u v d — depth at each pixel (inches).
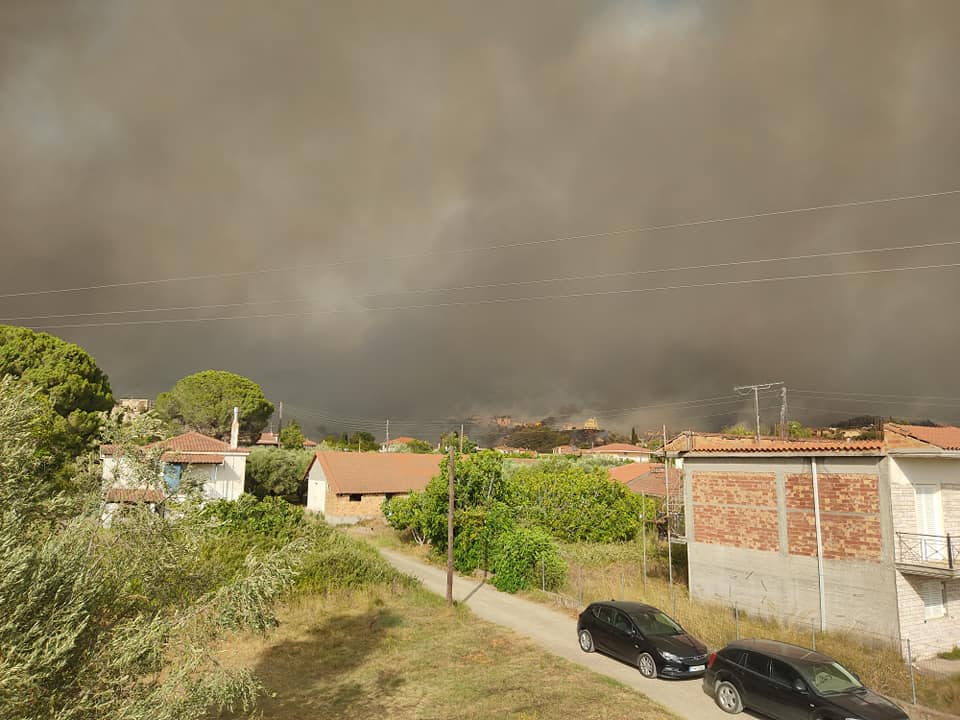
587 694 591.8
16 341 1779.0
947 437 785.6
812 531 826.2
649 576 1171.3
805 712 485.7
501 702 574.2
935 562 709.9
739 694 542.3
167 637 337.7
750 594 890.1
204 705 312.3
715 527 952.9
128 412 440.1
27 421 314.3
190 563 406.3
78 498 366.3
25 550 256.2
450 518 967.0
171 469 432.8
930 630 745.6
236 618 373.4
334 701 584.7
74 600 262.8
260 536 1097.4
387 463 2210.9
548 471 2015.3
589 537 1488.7
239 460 1781.5
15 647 233.3
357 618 890.7
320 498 2138.3
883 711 465.1
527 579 1117.7
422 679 645.3
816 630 792.9
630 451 3796.8
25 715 235.0
